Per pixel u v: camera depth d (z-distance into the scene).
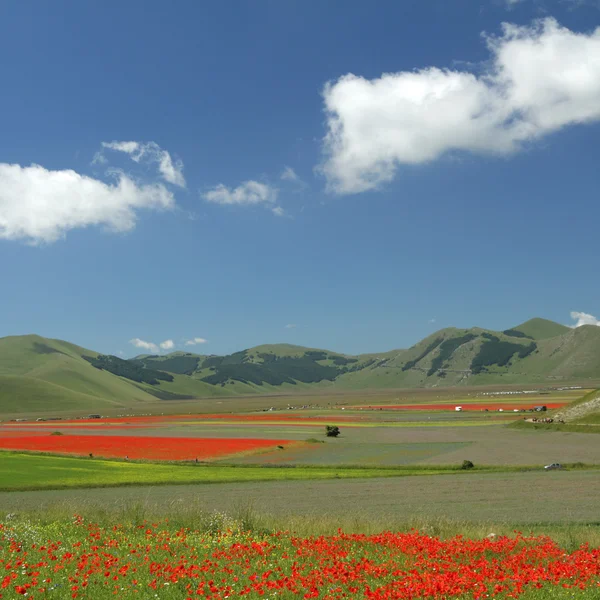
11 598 11.54
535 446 82.81
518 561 15.70
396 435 106.75
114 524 21.98
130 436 114.38
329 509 36.81
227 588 12.29
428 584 12.42
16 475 55.31
